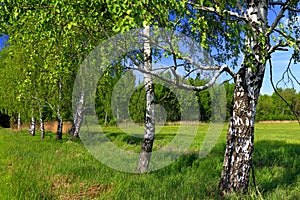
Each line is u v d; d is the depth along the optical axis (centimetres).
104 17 507
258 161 1098
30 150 1420
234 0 524
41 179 781
